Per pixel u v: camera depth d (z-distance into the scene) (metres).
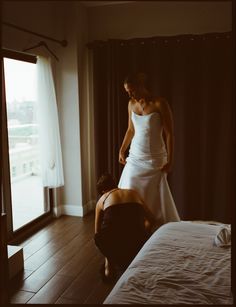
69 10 3.46
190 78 3.38
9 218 2.92
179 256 1.55
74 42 3.49
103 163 3.73
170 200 2.71
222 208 3.43
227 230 1.74
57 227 3.39
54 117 3.37
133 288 1.28
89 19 3.72
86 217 3.71
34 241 3.04
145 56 3.47
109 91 3.55
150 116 2.58
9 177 2.88
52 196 3.67
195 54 3.35
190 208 3.52
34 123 3.39
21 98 3.17
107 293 2.14
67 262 2.61
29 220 3.40
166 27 3.52
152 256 1.56
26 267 2.52
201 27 3.42
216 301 1.18
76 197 3.75
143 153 2.63
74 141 3.66
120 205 2.17
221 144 3.37
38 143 3.49
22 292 2.16
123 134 3.59
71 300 2.06
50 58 3.34
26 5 3.01
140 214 2.19
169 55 3.40
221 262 1.49
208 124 3.37
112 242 2.13
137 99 2.61
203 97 3.35
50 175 3.36
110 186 2.33
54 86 3.52
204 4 3.39
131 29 3.62
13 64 3.01
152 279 1.34
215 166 3.43
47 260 2.64
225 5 3.33
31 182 3.54
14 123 3.13
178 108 3.43
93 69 3.60
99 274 2.40
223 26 3.36
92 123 3.86
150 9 3.54
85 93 3.76
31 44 3.09
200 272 1.40
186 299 1.20
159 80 3.43
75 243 2.98
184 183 3.47
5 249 1.01
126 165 2.77
